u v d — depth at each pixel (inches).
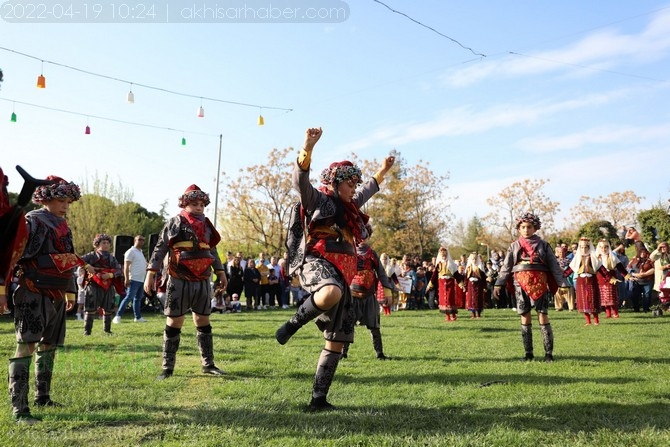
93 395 191.3
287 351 309.0
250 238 1509.6
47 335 179.9
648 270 623.2
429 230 1887.3
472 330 438.6
